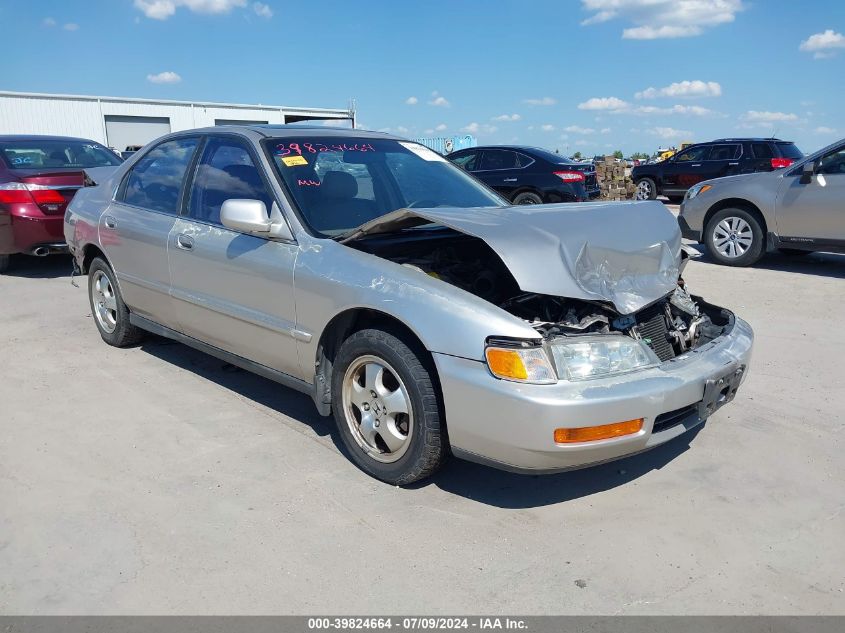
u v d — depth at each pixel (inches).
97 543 116.2
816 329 241.8
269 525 121.8
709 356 133.4
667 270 141.8
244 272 154.7
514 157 518.3
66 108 1222.9
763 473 142.6
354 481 137.1
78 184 324.8
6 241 318.3
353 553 114.3
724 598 104.5
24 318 254.5
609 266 131.0
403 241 150.1
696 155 693.3
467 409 117.7
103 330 220.4
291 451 149.3
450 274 144.7
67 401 175.6
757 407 175.6
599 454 116.6
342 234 148.2
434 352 120.3
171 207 182.4
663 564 112.6
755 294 292.2
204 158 176.7
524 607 102.1
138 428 160.1
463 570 110.3
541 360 113.8
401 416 131.7
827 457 149.5
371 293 129.5
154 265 183.8
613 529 122.4
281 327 148.2
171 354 212.8
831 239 319.0
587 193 516.7
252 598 103.3
